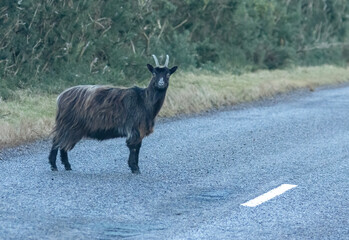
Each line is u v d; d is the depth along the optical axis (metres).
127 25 66.56
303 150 38.91
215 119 51.38
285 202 26.92
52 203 25.48
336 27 114.75
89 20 63.47
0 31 54.75
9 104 47.59
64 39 59.12
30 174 30.50
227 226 23.36
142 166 33.47
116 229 22.56
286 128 47.28
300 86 77.31
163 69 31.94
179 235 22.14
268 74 83.81
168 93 56.31
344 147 40.19
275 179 31.14
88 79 58.38
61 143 31.72
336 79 89.31
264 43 92.25
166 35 78.56
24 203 25.30
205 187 29.27
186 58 75.44
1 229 21.88
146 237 21.80
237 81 72.38
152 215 24.50
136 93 32.00
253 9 92.69
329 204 26.80
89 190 27.75
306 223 24.05
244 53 87.50
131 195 27.30
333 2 112.81
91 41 61.88
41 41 58.22
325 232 23.03
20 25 56.91
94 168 32.62
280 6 100.12
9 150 36.19
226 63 83.50
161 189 28.58
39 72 57.28
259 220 24.23
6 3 54.44
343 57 113.25
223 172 32.50
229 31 87.06
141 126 31.77
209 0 83.44
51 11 58.34
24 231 21.81
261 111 57.03
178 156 36.25
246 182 30.42
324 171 33.12
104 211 24.75
